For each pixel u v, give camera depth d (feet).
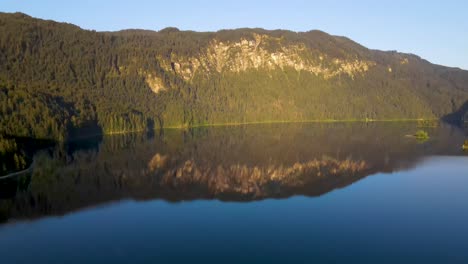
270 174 313.53
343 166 347.36
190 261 152.15
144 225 191.72
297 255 157.99
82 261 152.56
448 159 381.40
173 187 270.26
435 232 183.32
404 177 303.48
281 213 211.61
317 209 219.00
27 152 391.24
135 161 367.86
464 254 159.63
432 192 256.52
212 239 173.88
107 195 247.91
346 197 245.04
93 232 182.60
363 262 152.56
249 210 216.95
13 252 160.76
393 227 189.67
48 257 156.04
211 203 231.30
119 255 157.48
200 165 349.82
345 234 180.34
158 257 155.74
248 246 166.30
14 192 252.62
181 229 186.50
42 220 199.11
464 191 258.57
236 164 354.74
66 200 235.40
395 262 152.66
